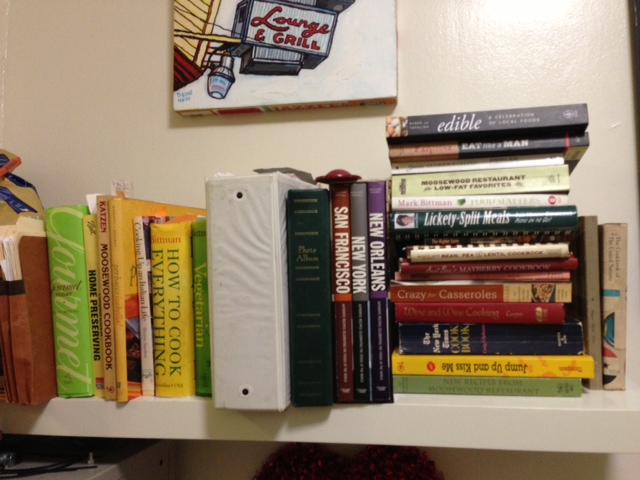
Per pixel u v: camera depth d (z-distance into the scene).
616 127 0.78
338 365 0.58
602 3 0.79
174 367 0.63
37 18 0.94
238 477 0.86
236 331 0.57
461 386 0.60
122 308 0.63
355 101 0.82
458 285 0.59
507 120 0.58
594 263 0.61
